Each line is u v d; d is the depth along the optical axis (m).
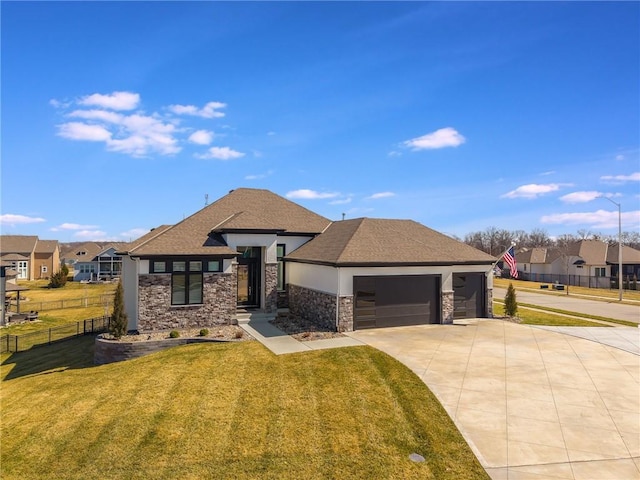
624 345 16.64
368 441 9.16
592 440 9.12
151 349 16.41
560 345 16.44
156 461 8.68
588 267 58.50
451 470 8.09
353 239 20.53
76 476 8.32
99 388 13.09
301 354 14.85
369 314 19.03
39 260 74.19
